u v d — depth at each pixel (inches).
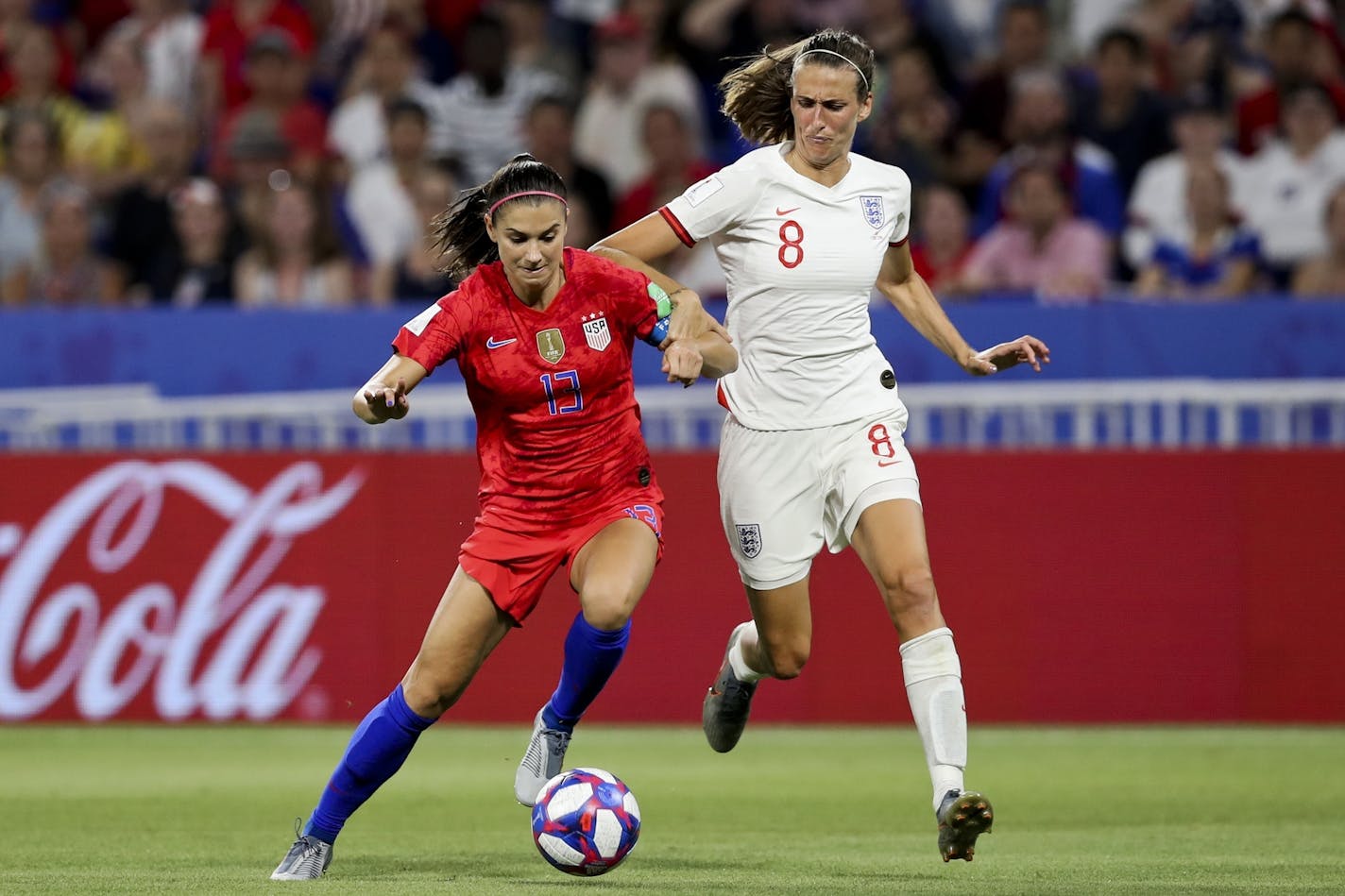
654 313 719.1
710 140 1972.2
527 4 1995.6
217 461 1443.2
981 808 663.1
